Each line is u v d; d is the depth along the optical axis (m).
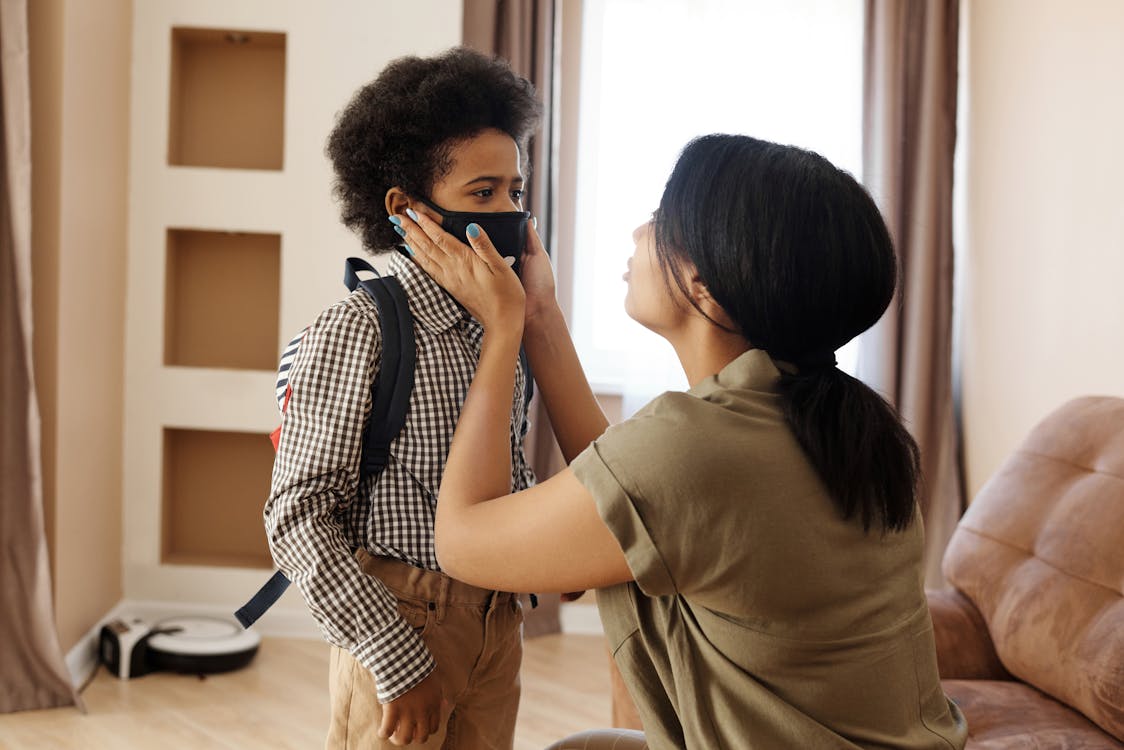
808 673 1.05
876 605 1.07
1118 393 3.11
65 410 3.18
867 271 1.07
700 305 1.14
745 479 1.01
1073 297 3.35
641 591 1.10
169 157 3.72
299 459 1.32
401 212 1.44
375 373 1.36
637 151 4.13
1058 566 2.16
